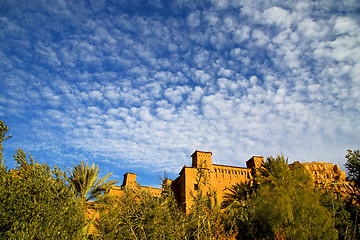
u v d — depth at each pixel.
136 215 10.26
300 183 12.90
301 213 10.93
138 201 11.04
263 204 12.62
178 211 10.26
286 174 13.14
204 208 9.98
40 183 8.20
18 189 7.50
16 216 6.95
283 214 11.19
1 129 8.77
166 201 10.68
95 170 23.38
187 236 9.37
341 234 12.78
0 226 6.54
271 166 14.03
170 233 9.48
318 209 10.98
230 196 25.19
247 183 24.17
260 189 13.88
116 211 11.27
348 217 13.60
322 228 10.38
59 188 8.89
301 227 10.55
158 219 10.02
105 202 18.97
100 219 11.45
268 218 11.74
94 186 22.22
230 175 37.47
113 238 10.20
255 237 11.95
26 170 8.36
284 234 11.18
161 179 11.52
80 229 8.47
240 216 13.19
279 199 11.78
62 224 7.83
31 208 7.32
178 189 35.19
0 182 7.27
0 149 8.34
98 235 10.64
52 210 7.83
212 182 35.09
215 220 10.10
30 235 6.64
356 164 14.68
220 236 9.99
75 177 21.84
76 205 9.01
